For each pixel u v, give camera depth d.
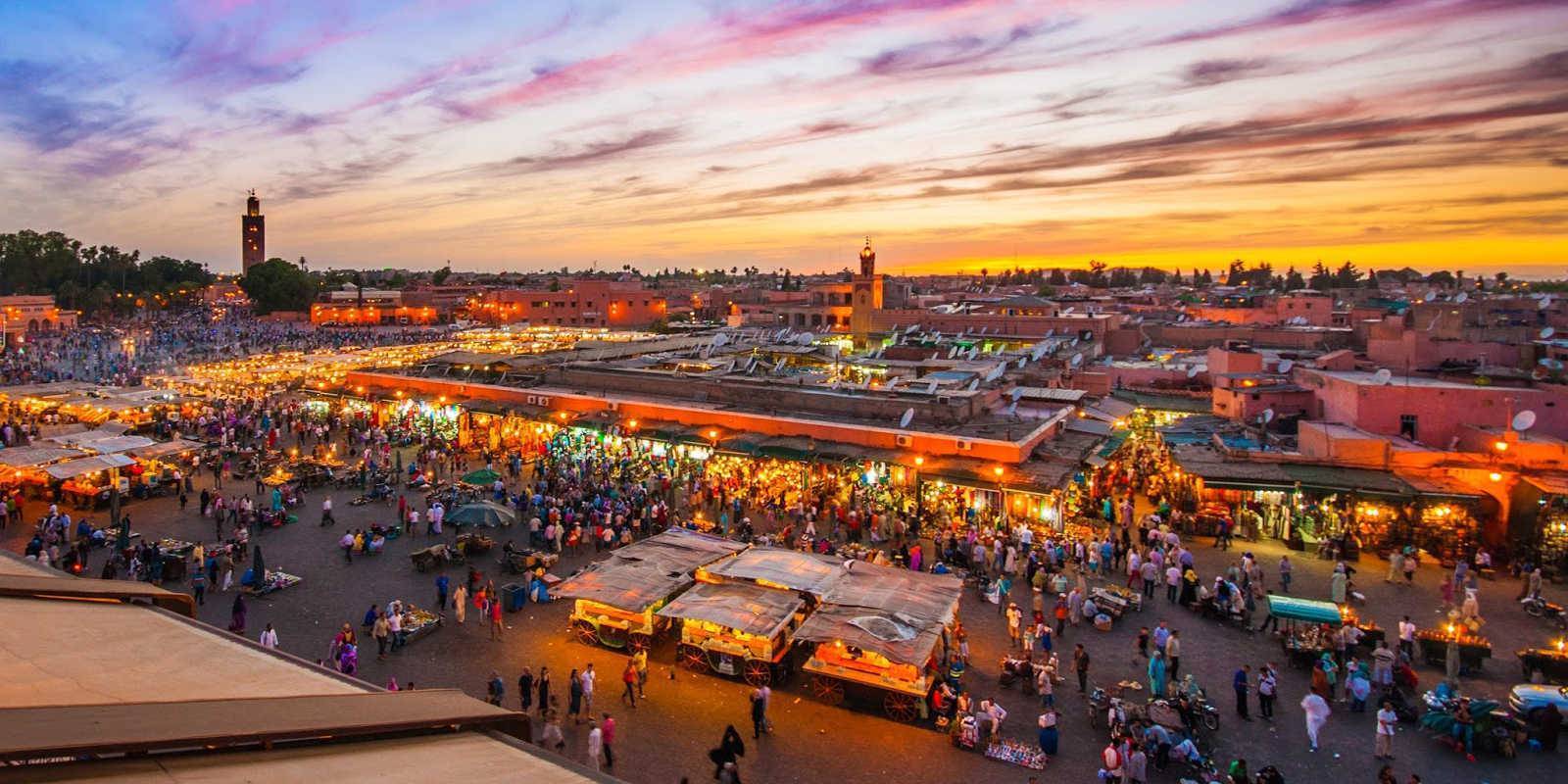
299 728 3.30
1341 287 179.88
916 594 21.97
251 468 41.50
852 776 17.14
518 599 25.61
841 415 38.00
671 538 26.66
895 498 33.56
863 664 20.09
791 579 22.89
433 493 37.00
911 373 50.81
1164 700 18.83
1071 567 29.02
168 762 2.82
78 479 36.91
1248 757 17.81
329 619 24.56
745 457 36.00
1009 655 22.53
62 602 4.88
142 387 59.66
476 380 49.34
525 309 132.62
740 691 20.89
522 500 35.41
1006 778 17.11
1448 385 34.53
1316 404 40.25
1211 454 35.03
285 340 112.88
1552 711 18.03
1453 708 18.55
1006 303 87.62
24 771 2.40
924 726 19.22
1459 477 30.09
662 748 18.17
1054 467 32.12
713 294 147.25
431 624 23.83
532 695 19.86
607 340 82.50
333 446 46.78
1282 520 32.09
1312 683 20.23
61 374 75.19
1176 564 27.02
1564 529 27.27
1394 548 29.98
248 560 29.39
